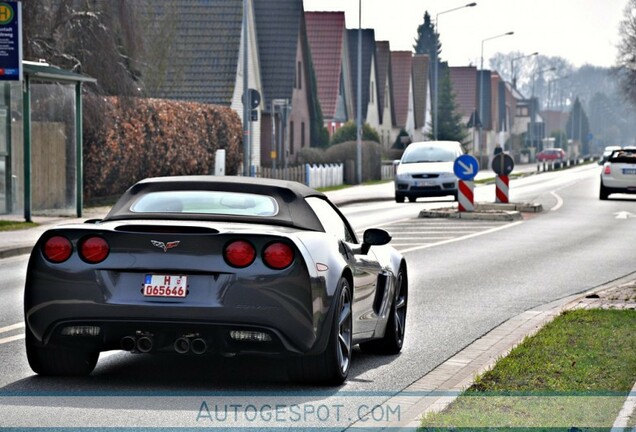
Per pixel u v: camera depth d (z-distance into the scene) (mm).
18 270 30953
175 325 14172
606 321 20547
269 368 16453
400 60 179750
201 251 14234
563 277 30328
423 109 192125
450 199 75500
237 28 93688
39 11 54031
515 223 50719
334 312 14859
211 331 14211
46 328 14516
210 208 15555
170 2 78562
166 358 17141
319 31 137625
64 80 46656
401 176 69188
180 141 67125
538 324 20859
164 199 15805
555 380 14969
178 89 91000
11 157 46125
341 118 141500
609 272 31688
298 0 107625
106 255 14367
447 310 23750
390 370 16766
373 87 156125
